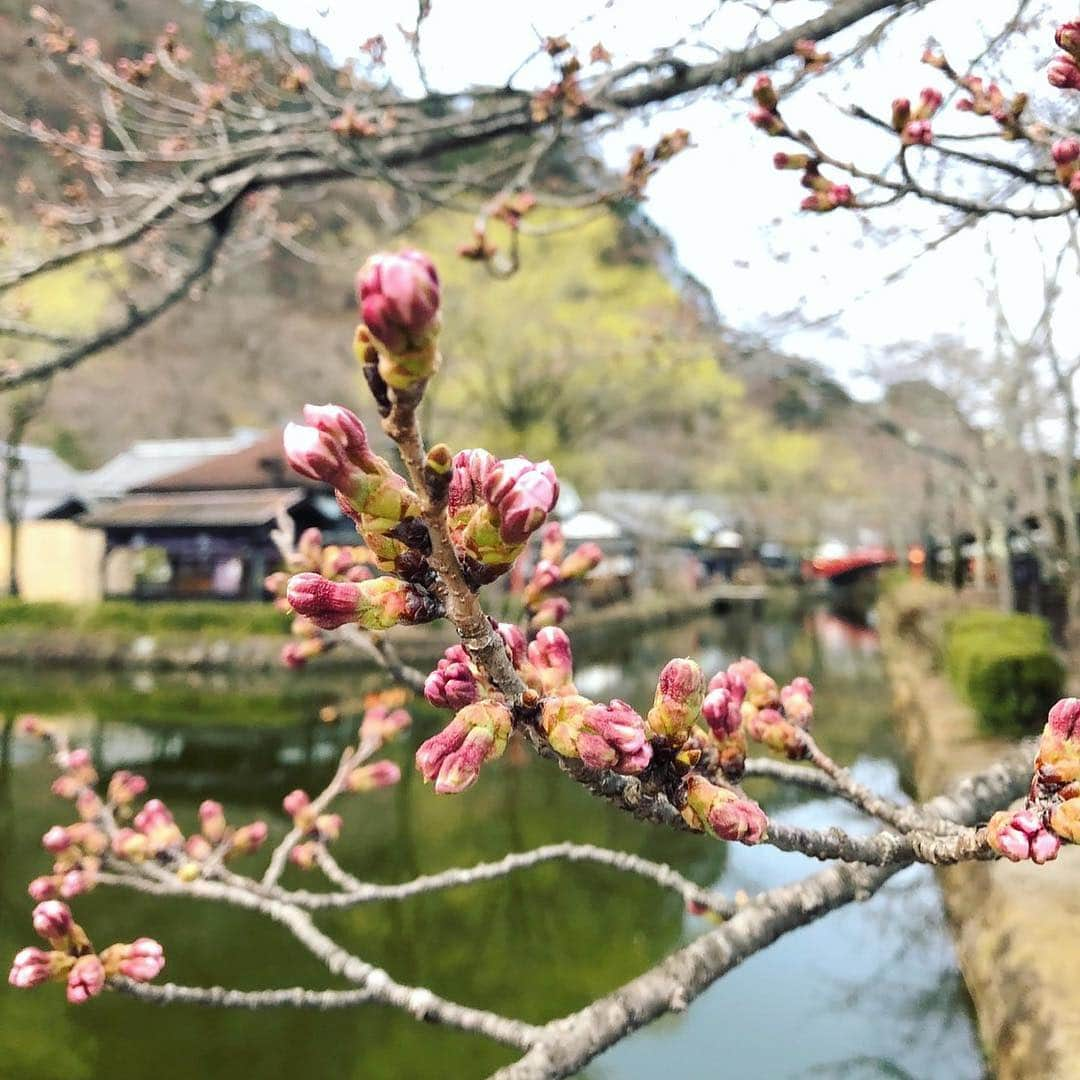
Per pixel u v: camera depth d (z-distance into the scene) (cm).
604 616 2808
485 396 2791
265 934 777
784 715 206
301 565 290
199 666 2005
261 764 1253
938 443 1612
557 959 732
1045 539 1290
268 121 508
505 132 486
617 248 2439
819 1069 582
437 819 1036
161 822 312
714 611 4028
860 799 190
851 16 385
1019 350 911
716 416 3472
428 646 1880
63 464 3578
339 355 2434
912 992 661
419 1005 221
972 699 952
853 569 4991
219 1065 607
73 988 219
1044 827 125
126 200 670
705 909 295
